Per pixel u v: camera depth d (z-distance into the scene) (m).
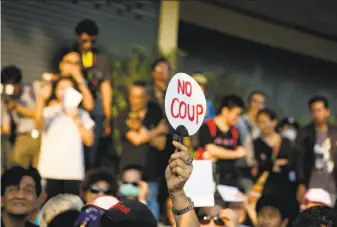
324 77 35.09
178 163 8.66
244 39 31.23
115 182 15.82
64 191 18.09
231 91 29.66
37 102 19.31
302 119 33.91
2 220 14.35
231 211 14.09
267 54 32.47
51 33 23.94
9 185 14.31
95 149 19.91
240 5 30.84
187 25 28.56
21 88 19.83
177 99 9.27
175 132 9.26
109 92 20.44
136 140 19.94
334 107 35.44
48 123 18.94
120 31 25.58
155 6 26.64
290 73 33.56
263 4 31.69
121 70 24.11
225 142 20.56
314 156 22.33
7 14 22.91
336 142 22.39
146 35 26.33
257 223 16.28
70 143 18.56
